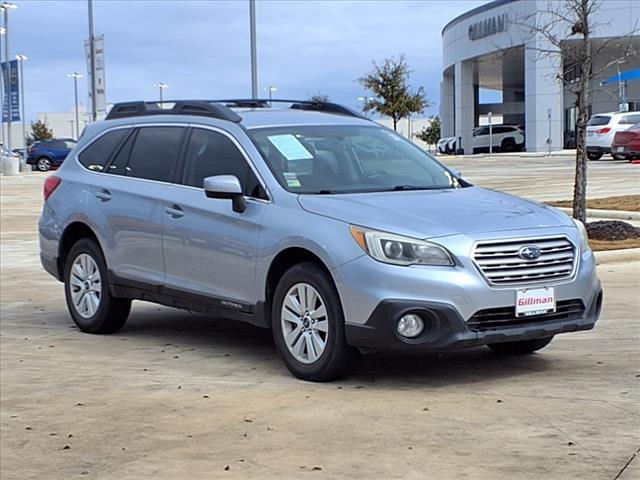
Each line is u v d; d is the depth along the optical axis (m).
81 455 5.26
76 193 8.68
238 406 5.95
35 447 5.45
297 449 5.05
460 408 5.65
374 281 5.89
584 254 6.36
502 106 70.12
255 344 7.96
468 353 7.21
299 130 7.47
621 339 7.41
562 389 5.99
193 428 5.58
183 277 7.48
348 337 6.06
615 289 9.67
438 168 7.63
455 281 5.81
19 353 7.96
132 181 8.16
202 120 7.70
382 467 4.70
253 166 7.02
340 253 6.07
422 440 5.07
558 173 29.00
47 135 98.25
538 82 50.19
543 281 6.07
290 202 6.63
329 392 6.15
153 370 7.14
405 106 61.78
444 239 5.91
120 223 8.08
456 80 58.38
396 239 5.93
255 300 6.81
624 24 43.84
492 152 58.16
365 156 7.44
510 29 49.69
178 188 7.63
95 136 8.90
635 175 25.19
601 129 34.56
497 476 4.49
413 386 6.24
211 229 7.12
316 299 6.30
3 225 20.08
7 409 6.27
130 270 8.04
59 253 8.88
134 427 5.70
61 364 7.51
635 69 46.28
